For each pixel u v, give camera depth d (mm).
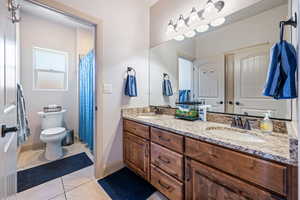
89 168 2027
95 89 1812
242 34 1355
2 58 804
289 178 679
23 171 1925
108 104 1890
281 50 845
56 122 2676
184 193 1187
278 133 1118
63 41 3064
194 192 1108
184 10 1835
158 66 2197
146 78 2307
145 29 2281
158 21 2189
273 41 1180
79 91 3156
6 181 887
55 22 2953
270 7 1196
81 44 3205
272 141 934
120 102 2004
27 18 2643
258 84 1261
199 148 1064
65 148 2740
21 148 2547
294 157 653
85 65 2699
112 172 1938
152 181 1521
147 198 1473
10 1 946
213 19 1556
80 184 1678
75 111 3234
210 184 1000
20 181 1707
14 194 1092
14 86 1120
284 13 1124
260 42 1248
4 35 839
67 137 2881
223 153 926
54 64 3008
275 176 720
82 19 1649
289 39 1073
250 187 808
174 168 1261
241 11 1357
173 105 2002
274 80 867
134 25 2133
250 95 1311
